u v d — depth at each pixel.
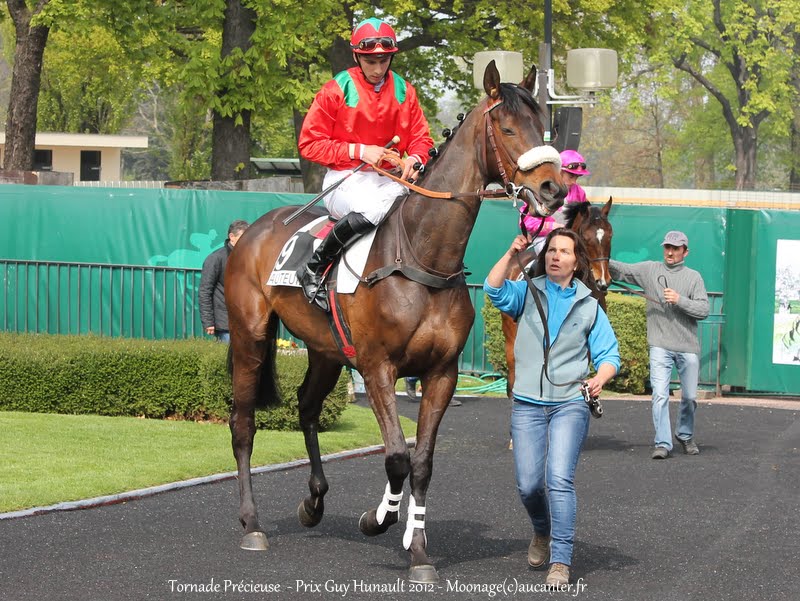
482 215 15.06
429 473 5.83
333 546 6.49
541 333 5.78
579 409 5.71
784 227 14.45
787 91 45.69
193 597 5.39
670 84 50.69
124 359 11.16
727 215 14.52
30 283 15.56
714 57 51.44
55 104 46.16
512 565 6.11
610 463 9.63
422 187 5.89
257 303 6.96
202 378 10.90
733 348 14.70
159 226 15.40
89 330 15.41
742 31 44.44
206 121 44.84
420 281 5.77
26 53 20.86
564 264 5.80
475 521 7.20
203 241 15.30
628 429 11.71
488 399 13.80
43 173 17.22
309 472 8.80
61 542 6.36
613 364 5.68
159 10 20.92
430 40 29.80
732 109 49.94
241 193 15.22
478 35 28.91
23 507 7.09
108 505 7.39
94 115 47.12
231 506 7.45
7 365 11.27
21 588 5.47
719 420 12.48
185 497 7.71
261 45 20.61
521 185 5.52
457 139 5.84
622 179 56.94
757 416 12.84
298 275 6.42
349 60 29.70
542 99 14.60
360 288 5.94
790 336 14.45
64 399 11.27
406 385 13.34
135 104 48.84
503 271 5.81
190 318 15.26
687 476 9.00
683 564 6.20
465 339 5.92
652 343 10.14
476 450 10.14
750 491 8.37
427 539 6.69
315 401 7.06
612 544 6.66
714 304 14.62
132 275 15.27
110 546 6.32
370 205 5.99
